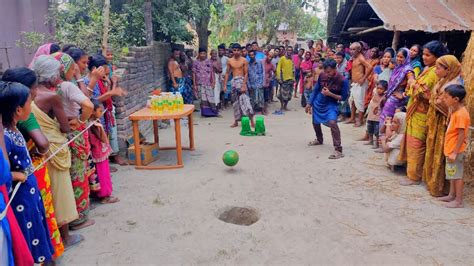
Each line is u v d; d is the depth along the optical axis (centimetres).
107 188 452
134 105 727
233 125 883
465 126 415
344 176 543
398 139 541
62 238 360
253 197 471
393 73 604
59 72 351
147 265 330
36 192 296
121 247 360
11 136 276
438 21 805
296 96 1403
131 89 711
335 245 358
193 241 369
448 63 436
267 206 445
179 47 1203
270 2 2362
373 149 678
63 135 356
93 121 421
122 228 396
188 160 623
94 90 523
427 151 474
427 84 466
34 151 318
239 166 589
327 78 632
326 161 611
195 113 1077
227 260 336
